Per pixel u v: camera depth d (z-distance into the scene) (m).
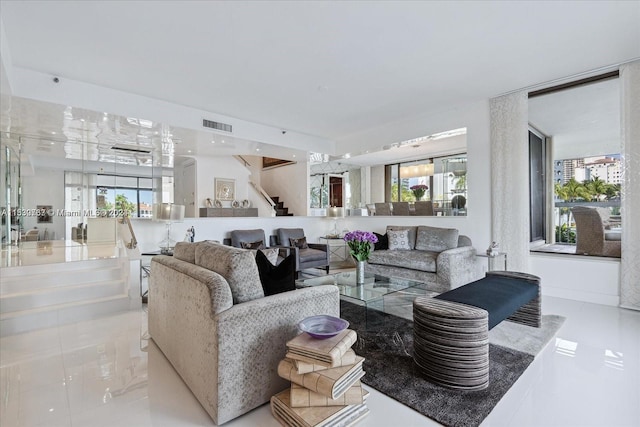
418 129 5.68
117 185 7.90
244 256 2.00
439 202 8.14
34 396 2.05
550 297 4.15
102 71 3.74
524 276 3.16
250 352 1.85
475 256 4.70
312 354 1.71
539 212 5.29
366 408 1.82
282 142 6.32
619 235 3.93
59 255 5.07
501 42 3.17
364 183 10.88
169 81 4.04
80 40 3.07
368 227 6.88
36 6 2.55
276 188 9.88
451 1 2.54
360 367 1.84
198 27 2.88
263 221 6.48
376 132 6.38
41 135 5.58
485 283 2.93
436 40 3.13
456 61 3.57
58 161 7.20
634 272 3.57
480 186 4.84
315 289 2.20
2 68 3.00
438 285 4.34
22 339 3.03
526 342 2.71
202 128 5.12
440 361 2.09
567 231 5.10
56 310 3.51
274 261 3.96
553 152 5.49
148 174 8.31
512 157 4.49
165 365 2.45
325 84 4.18
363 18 2.76
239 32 2.97
